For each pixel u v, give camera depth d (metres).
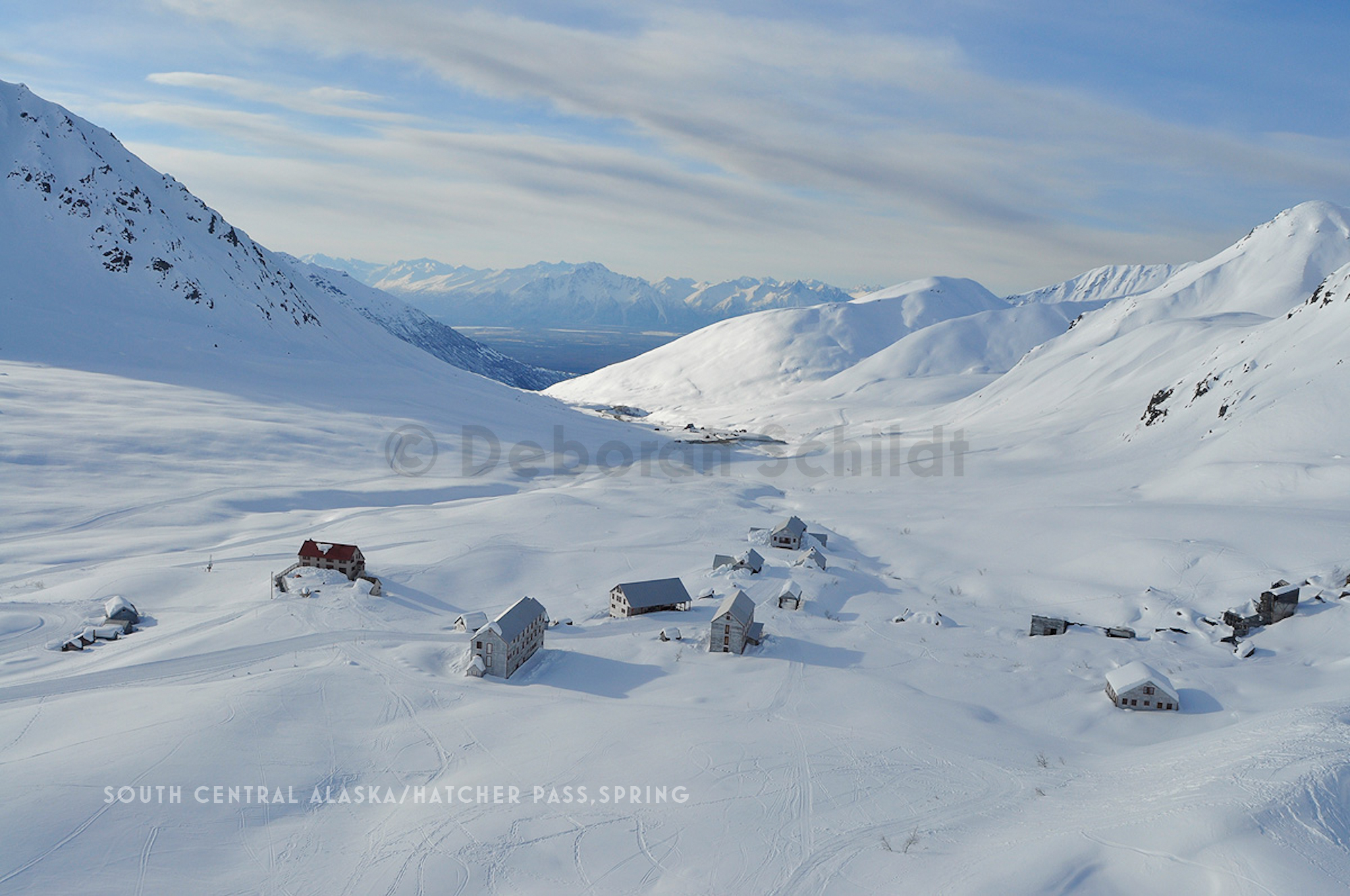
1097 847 22.19
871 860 24.52
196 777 30.56
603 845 26.27
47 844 26.03
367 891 24.19
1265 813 22.02
